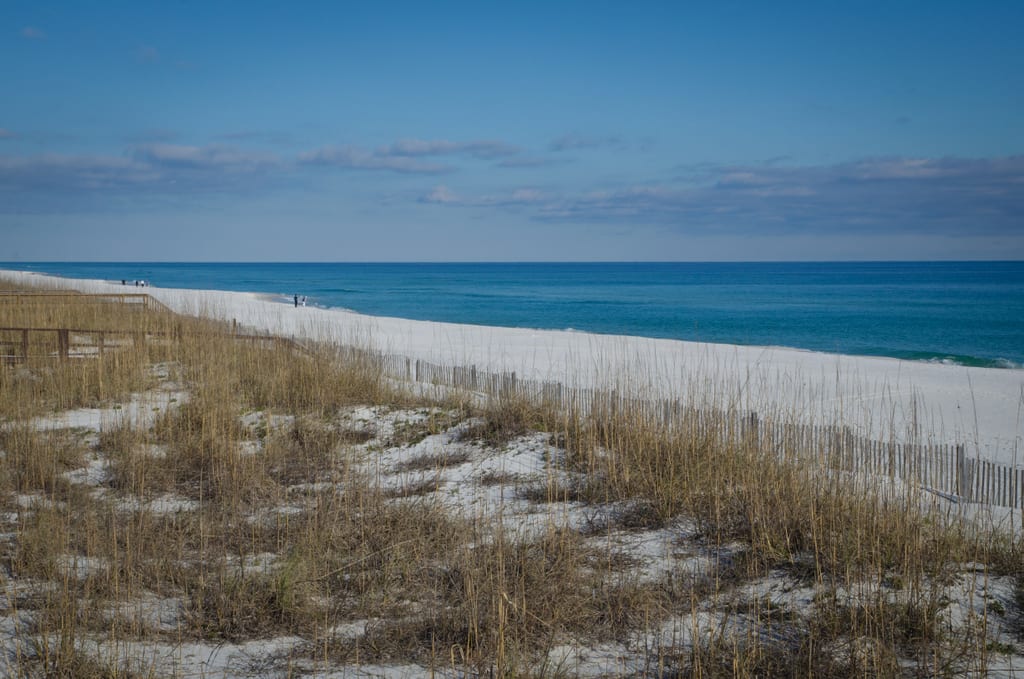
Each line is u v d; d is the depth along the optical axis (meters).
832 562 5.53
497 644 4.55
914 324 51.00
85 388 12.23
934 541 5.96
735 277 169.38
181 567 5.84
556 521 7.03
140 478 8.23
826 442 8.96
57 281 55.53
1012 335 44.00
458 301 78.25
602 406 9.91
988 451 13.61
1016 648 4.65
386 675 4.46
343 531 6.61
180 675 4.39
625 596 5.35
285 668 4.52
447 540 6.38
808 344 39.16
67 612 4.77
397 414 11.41
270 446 9.38
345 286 118.62
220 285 119.12
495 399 11.50
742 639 4.83
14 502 7.31
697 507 7.17
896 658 4.44
